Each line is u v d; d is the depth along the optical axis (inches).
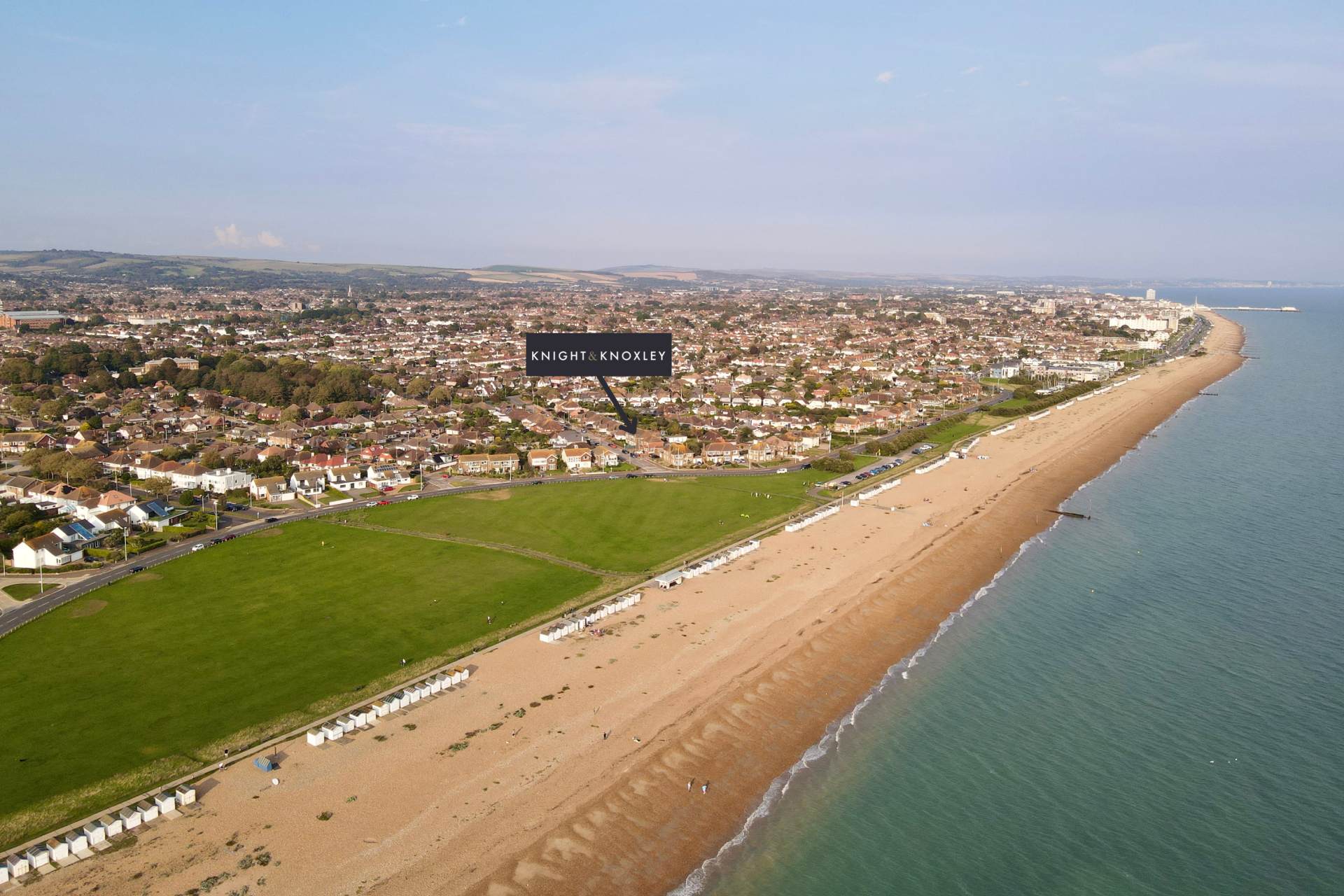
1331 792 3046.3
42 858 2544.3
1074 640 4291.3
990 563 5452.8
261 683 3695.9
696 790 3038.9
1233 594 4896.7
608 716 3479.3
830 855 2731.3
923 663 4052.7
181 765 3068.4
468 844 2706.7
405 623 4365.2
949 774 3166.8
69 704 3499.0
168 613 4466.0
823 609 4643.2
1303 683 3818.9
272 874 2536.9
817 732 3447.3
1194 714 3575.3
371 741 3260.3
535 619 4434.1
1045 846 2787.9
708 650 4099.4
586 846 2728.8
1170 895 2564.0
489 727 3380.9
